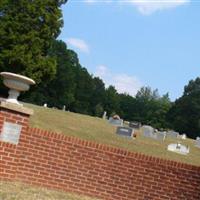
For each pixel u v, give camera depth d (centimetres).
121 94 16850
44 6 5134
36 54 5059
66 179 1348
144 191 1363
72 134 3114
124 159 1367
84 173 1355
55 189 1336
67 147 1353
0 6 5038
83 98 13300
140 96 17912
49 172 1341
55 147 1348
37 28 5138
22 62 4928
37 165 1334
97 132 3612
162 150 3403
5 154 1297
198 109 11406
